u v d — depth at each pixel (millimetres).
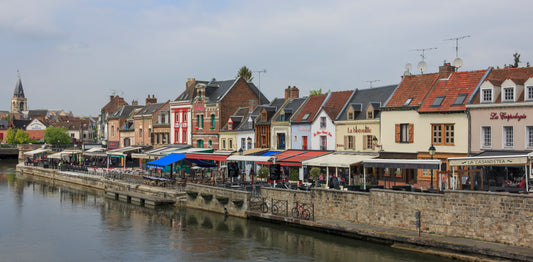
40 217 41344
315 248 29453
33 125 156125
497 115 33875
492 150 33938
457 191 27219
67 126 160500
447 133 36719
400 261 26078
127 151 71438
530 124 32250
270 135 52875
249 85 64125
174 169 58594
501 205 25469
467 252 25156
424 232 28562
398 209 29797
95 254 29656
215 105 61531
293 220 33906
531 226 24344
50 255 29578
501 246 24797
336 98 49469
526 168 26766
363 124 43125
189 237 33188
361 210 31719
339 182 38281
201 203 42719
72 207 46406
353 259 27062
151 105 82500
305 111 50688
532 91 32438
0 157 122250
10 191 58844
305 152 46969
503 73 36531
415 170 38281
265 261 27484
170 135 70875
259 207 37719
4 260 28609
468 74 38625
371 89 47375
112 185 57969
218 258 28297
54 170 74312
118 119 87688
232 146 58719
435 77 40625
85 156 86688
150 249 30484
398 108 39594
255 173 52375
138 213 42312
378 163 32531
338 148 45375
